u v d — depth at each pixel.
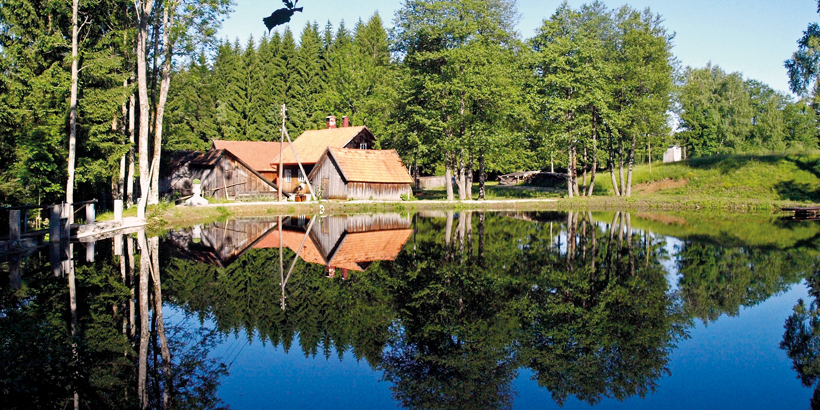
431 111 35.88
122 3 23.91
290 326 9.77
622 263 15.59
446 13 36.34
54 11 21.20
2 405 6.50
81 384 7.18
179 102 38.56
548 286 12.70
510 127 39.81
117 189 27.44
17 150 19.50
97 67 21.78
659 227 25.05
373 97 47.03
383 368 7.84
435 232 23.38
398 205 35.84
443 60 36.94
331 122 49.03
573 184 42.59
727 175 44.28
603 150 49.06
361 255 17.31
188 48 26.06
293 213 33.06
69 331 9.07
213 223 26.88
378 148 48.41
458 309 10.84
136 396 6.88
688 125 59.22
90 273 13.50
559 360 8.07
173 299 11.45
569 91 38.16
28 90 20.50
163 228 23.95
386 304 11.21
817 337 8.97
